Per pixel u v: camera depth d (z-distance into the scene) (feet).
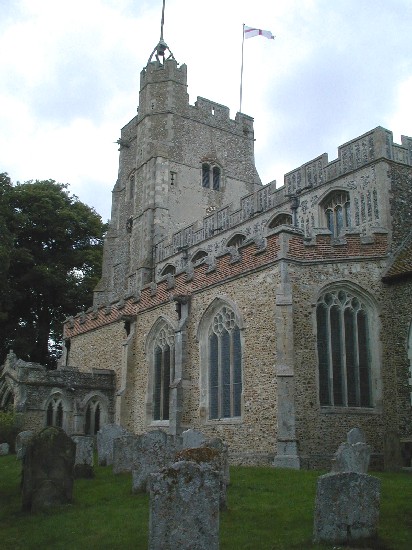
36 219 153.28
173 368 85.81
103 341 107.45
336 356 67.97
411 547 30.50
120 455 54.44
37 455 43.16
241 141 160.04
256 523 35.76
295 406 63.67
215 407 75.77
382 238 73.31
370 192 80.59
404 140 83.66
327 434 64.39
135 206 147.95
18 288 146.41
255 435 66.85
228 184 153.48
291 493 43.37
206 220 119.24
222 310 77.20
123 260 154.51
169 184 143.13
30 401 93.09
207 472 29.48
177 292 86.84
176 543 28.37
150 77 152.76
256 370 68.69
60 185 165.99
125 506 41.27
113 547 32.17
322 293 68.95
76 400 97.19
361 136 83.92
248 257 73.41
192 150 149.59
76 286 157.28
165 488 28.71
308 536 32.50
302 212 91.50
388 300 71.36
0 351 146.61
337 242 70.79
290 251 68.39
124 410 93.97
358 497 32.07
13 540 35.53
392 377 69.26
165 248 132.36
